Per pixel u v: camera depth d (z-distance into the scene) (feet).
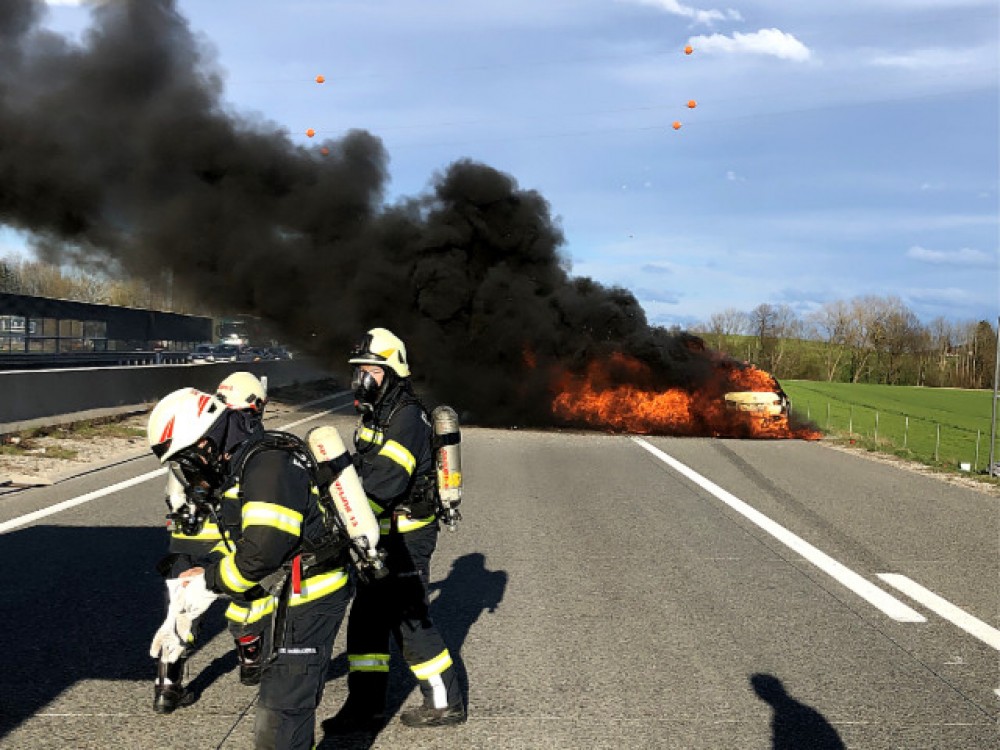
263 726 10.87
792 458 53.36
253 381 13.41
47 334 145.18
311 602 11.05
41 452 43.55
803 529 30.63
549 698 15.35
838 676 16.60
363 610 14.08
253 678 15.65
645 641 18.51
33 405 48.42
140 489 35.32
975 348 332.39
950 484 43.93
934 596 22.33
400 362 14.11
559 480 41.22
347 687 15.69
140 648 17.47
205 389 74.08
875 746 13.50
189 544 15.20
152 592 21.30
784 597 22.04
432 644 14.07
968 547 28.30
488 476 42.09
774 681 16.29
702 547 27.50
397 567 14.07
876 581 23.75
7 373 46.03
